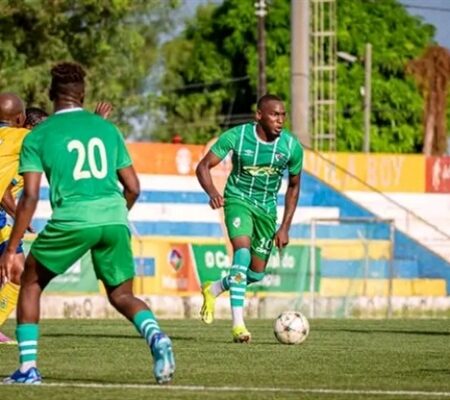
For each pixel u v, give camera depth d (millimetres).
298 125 61281
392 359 24922
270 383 20141
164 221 52875
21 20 78875
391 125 140000
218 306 46938
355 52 140375
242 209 29062
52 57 79875
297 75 61281
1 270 19078
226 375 21391
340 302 48906
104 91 82812
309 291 48656
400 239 56125
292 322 28844
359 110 138000
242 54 138875
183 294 47688
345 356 25500
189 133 136000
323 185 55750
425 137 112875
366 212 56156
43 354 25453
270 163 28812
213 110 138125
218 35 140375
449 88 119312
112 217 18859
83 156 18906
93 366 22953
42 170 18984
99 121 19156
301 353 26125
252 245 29656
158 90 117562
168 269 47656
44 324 37688
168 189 52969
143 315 18891
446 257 55969
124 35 82438
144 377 21000
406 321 42469
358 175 57031
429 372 22297
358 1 141625
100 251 19016
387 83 139875
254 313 47312
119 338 30297
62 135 18922
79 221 18734
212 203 28703
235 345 28281
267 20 138000
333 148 85812
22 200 18891
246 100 139125
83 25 81250
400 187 57688
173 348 27234
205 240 48094
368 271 50281
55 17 79188
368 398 18219
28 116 29734
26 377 19641
